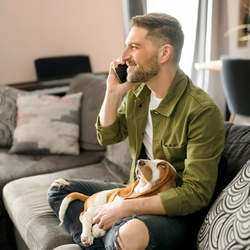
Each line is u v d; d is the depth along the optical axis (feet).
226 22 12.15
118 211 3.87
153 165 4.13
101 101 7.51
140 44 4.22
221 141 4.12
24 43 10.05
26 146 7.51
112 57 11.35
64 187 4.86
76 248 4.16
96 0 10.64
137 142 4.89
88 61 10.77
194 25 11.34
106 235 3.98
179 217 4.04
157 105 4.69
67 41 10.59
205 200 3.96
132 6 9.51
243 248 3.00
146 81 4.40
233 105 9.88
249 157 4.24
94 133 7.50
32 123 7.64
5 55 9.90
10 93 8.24
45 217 5.00
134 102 4.91
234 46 13.10
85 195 4.74
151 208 3.86
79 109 7.89
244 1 12.79
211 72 12.24
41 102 7.88
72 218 4.52
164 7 10.55
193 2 11.07
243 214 3.19
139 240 3.53
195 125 4.09
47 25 10.21
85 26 10.70
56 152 7.52
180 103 4.33
